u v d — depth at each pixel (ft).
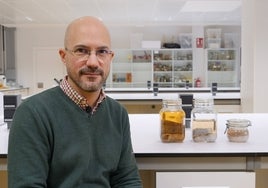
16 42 32.32
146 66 31.48
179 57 31.24
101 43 3.93
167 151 4.63
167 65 31.30
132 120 7.36
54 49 32.45
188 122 6.28
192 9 22.68
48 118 3.79
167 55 31.27
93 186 3.95
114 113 4.33
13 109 6.52
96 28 3.96
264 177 7.02
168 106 5.14
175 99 5.31
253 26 12.80
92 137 4.02
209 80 30.76
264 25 12.62
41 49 32.45
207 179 4.69
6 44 31.55
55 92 4.02
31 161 3.62
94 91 4.02
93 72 3.94
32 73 32.65
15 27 31.71
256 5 12.60
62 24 29.63
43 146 3.72
